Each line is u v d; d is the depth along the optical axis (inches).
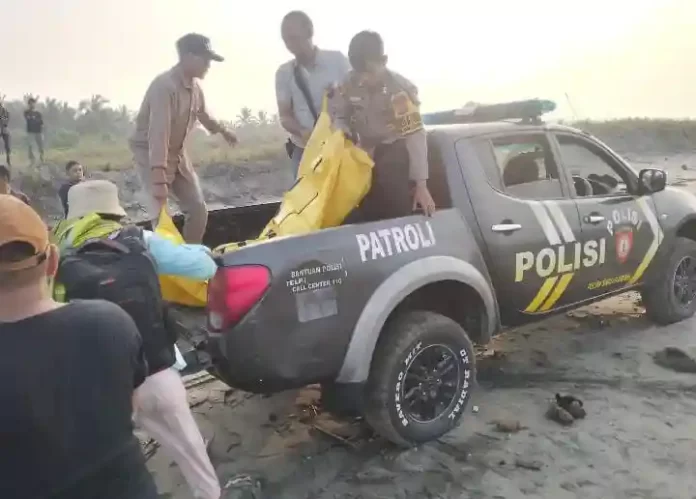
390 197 166.7
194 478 120.0
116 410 69.5
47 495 65.6
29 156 657.6
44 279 69.8
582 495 133.4
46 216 538.3
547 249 178.1
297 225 155.9
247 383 134.0
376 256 145.6
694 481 137.3
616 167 205.0
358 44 158.1
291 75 228.5
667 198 216.7
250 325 130.5
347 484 140.6
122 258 111.7
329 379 143.5
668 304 218.5
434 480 140.3
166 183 209.9
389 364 144.8
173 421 117.0
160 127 204.8
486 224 167.5
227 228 204.5
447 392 156.6
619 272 200.2
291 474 145.2
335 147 154.6
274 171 705.6
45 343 66.6
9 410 63.3
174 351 119.7
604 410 167.5
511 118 191.6
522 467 143.6
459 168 167.2
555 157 187.8
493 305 167.3
